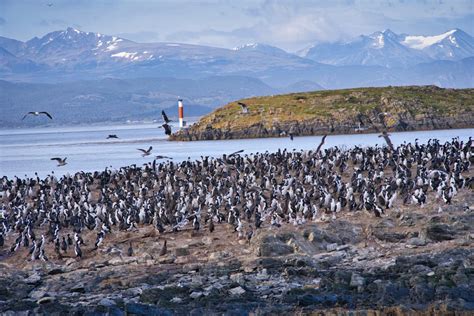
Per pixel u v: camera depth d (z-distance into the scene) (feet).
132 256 171.12
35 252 176.14
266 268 150.30
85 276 155.33
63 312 126.31
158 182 270.05
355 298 125.49
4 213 228.43
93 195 267.80
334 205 200.44
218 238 182.80
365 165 277.64
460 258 146.61
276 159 303.48
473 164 277.23
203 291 136.56
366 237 175.22
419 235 168.76
